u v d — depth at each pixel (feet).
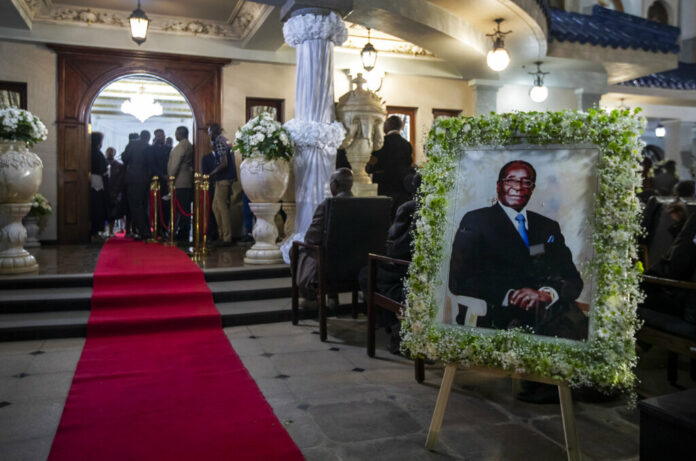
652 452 7.16
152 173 31.37
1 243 18.75
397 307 12.66
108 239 31.73
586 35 31.76
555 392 11.12
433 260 9.20
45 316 16.21
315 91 22.00
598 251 8.19
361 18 24.35
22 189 18.40
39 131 18.80
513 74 35.09
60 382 11.95
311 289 17.42
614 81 39.06
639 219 8.42
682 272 11.30
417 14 24.47
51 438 9.21
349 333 16.38
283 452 8.72
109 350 14.32
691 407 7.06
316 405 10.84
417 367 12.23
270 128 20.95
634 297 8.29
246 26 29.96
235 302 18.38
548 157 8.68
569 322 8.27
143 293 17.62
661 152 61.00
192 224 29.71
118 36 29.68
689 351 10.35
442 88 36.24
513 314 8.59
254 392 11.39
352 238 15.66
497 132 8.94
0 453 8.64
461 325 8.88
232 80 32.04
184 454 8.61
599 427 10.02
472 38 28.43
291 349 14.66
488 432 9.73
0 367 12.93
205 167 29.45
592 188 8.36
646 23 39.55
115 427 9.61
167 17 30.04
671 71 46.78
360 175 24.18
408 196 24.38
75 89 29.55
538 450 9.06
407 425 9.96
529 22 27.25
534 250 8.61
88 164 30.12
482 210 8.98
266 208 21.66
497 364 8.54
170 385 11.77
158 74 30.63
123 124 53.57
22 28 28.02
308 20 21.49
